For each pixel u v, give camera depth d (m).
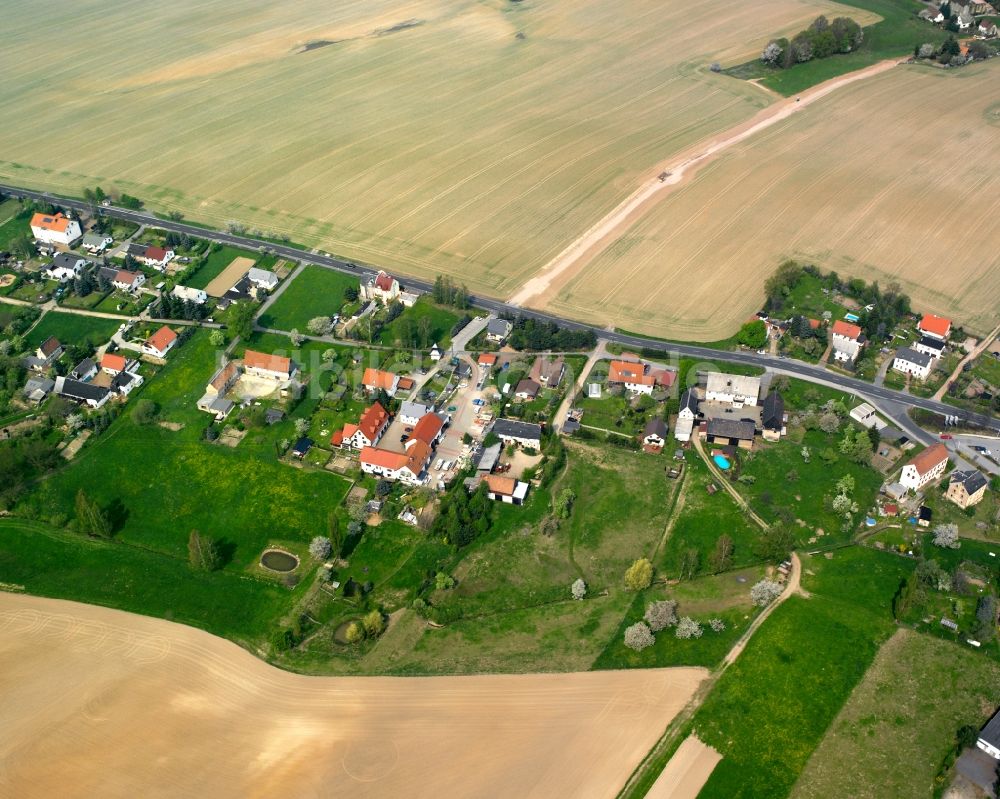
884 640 164.62
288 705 155.00
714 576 179.38
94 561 184.38
